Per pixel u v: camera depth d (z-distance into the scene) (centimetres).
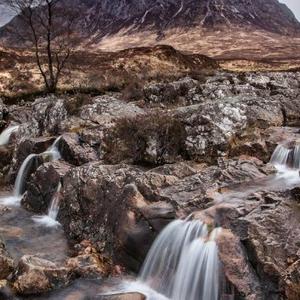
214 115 1864
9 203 1969
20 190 2117
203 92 2539
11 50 6406
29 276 1205
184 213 1272
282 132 1859
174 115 1947
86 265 1295
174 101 2625
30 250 1466
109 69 5303
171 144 1823
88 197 1578
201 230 1173
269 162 1681
